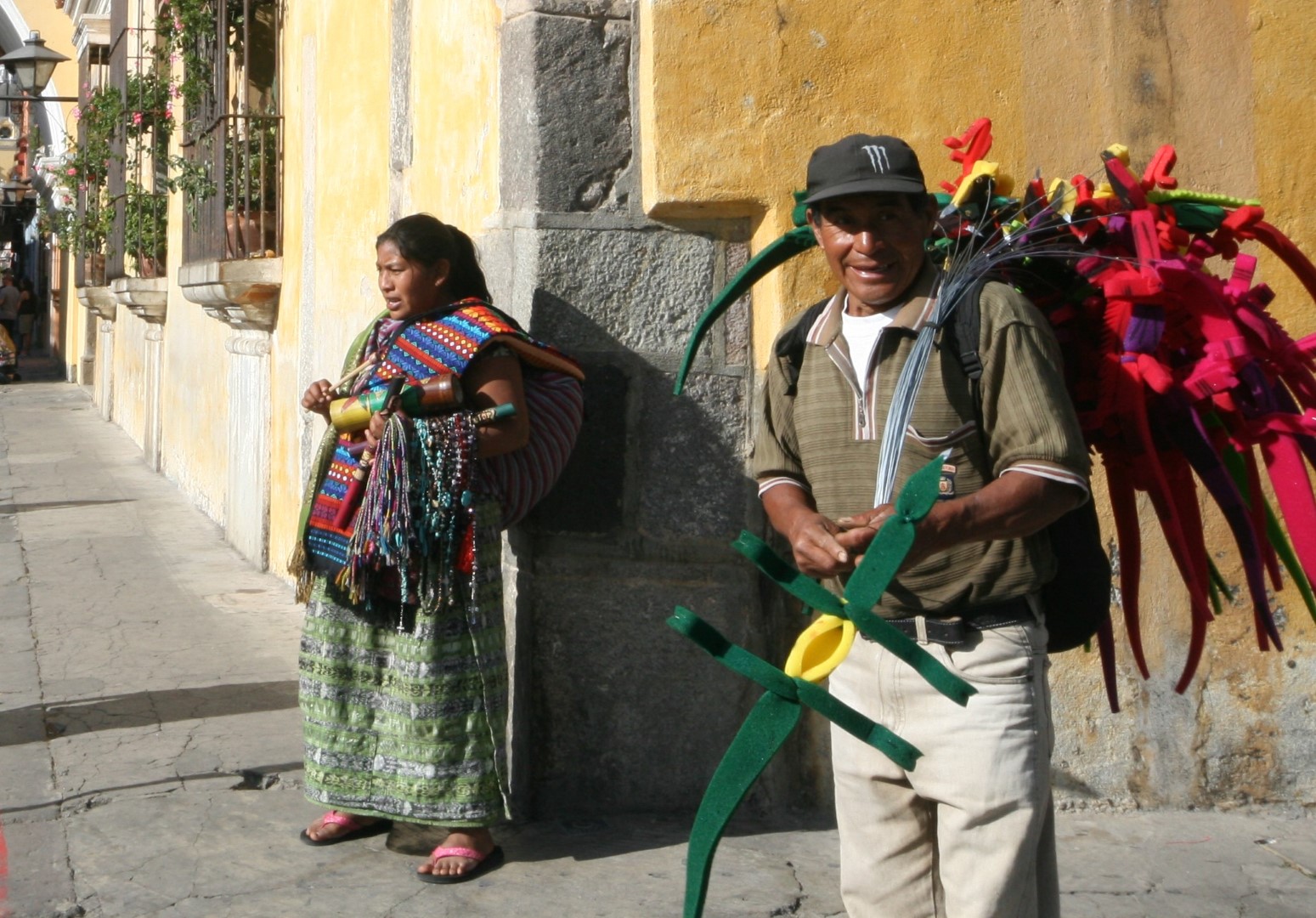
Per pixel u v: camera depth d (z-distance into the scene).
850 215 2.34
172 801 4.03
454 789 3.50
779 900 3.41
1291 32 3.96
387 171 5.57
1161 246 2.54
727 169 3.68
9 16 23.23
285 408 7.56
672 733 3.91
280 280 7.73
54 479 12.40
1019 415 2.21
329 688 3.57
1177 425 2.53
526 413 3.49
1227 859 3.71
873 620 2.09
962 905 2.37
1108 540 3.97
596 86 3.77
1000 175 2.63
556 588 3.88
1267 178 3.97
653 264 3.81
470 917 3.33
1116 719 4.01
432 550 3.41
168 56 11.31
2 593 7.23
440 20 4.68
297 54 7.49
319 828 3.75
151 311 12.76
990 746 2.34
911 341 2.35
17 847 3.69
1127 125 3.94
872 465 2.38
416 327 3.54
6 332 25.11
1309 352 2.73
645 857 3.66
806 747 3.94
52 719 4.85
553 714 3.91
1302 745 4.03
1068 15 3.88
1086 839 3.83
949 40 3.80
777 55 3.69
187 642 6.14
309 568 3.59
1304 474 2.62
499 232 3.97
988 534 2.16
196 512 10.42
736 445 3.85
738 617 3.85
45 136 26.80
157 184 12.48
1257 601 2.61
